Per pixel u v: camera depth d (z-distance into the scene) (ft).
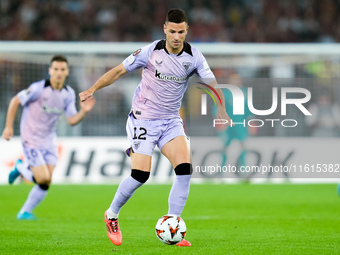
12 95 193.77
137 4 280.10
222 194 159.33
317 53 186.80
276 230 95.91
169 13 72.28
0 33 265.54
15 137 181.98
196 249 74.79
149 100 75.41
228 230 96.12
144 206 134.72
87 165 181.88
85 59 197.98
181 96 77.15
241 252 72.74
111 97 196.65
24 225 102.06
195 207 132.67
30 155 112.37
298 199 148.15
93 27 273.95
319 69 197.67
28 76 195.52
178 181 74.69
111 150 182.80
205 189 171.94
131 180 73.97
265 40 275.80
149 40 272.51
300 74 199.52
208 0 285.02
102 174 181.88
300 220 109.70
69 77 196.95
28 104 113.70
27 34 266.36
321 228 98.27
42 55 196.03
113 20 275.18
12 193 160.76
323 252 73.31
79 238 86.17
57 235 89.40
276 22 281.74
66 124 190.19
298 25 282.97
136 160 74.38
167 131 75.92
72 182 182.09
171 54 74.43
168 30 72.13
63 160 181.68
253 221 108.37
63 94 114.73
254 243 81.00
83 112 116.16
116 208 75.41
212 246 77.77
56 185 178.40
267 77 201.36
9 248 76.89
